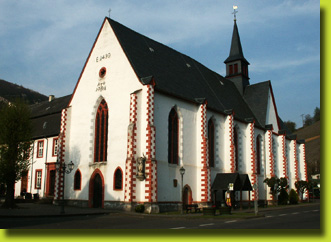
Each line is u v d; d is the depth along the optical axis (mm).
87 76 44406
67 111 45438
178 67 50656
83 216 31797
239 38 71812
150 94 37500
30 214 30969
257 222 26078
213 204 44125
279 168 66875
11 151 38250
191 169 43031
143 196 35531
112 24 43344
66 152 44531
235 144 53438
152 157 36094
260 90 67125
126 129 38500
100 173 40125
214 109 48094
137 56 42375
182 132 42312
